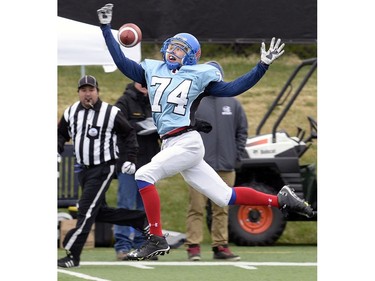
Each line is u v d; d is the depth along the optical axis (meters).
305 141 25.89
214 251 22.28
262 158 24.94
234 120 22.22
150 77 17.17
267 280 19.03
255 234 25.09
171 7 22.66
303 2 22.97
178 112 16.89
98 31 23.05
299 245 26.19
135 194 22.27
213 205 22.11
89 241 24.97
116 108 20.72
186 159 16.95
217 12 22.77
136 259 17.03
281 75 42.53
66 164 26.64
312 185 25.66
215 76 16.97
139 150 22.34
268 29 22.91
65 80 40.59
